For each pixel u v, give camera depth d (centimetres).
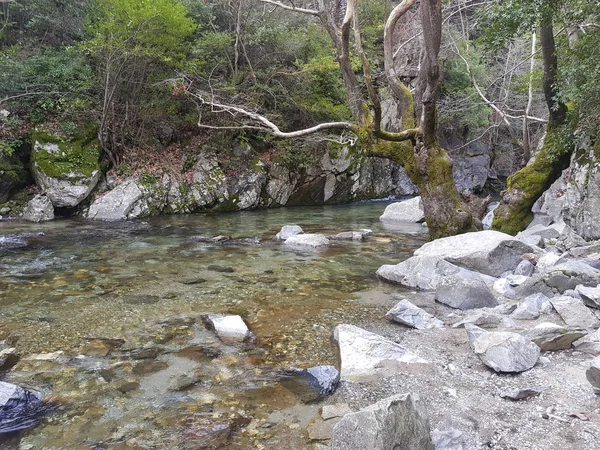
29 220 1284
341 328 446
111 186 1473
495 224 1091
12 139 1366
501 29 838
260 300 590
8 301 570
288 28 1966
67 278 688
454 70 2200
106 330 474
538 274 579
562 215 1075
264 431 293
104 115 1467
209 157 1738
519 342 377
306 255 887
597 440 268
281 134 1016
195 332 471
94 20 1577
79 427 297
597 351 388
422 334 464
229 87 1614
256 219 1458
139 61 1484
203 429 295
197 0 1739
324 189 2038
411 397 265
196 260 831
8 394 315
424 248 779
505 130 2864
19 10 1541
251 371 381
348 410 315
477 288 562
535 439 272
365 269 774
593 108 877
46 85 1398
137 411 317
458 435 272
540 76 1490
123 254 876
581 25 938
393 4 2411
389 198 2319
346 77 991
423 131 926
